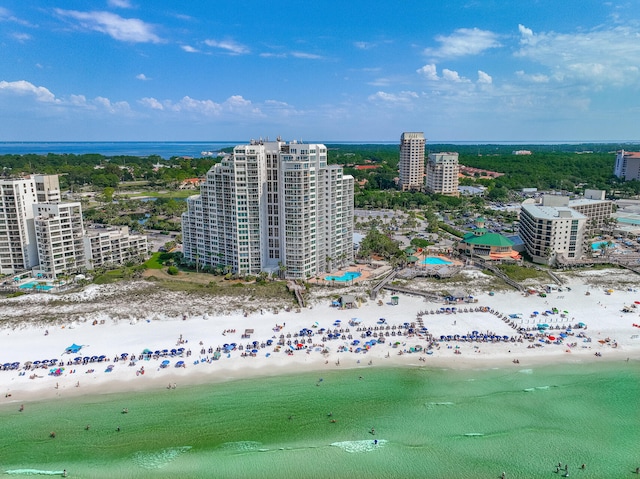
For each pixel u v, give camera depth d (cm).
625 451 11600
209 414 12638
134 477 10638
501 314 18812
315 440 11794
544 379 14450
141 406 12912
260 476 10675
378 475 10744
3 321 17475
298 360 15225
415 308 19375
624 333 17288
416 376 14475
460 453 11444
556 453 11500
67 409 12762
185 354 15388
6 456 11200
